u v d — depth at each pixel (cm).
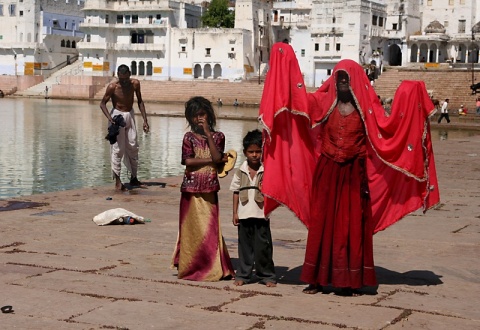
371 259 686
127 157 1495
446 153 2370
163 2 8675
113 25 8881
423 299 684
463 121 4875
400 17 8006
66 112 5553
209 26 8969
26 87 8806
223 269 748
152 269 792
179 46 8644
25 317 617
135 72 8931
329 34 7794
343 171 679
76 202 1288
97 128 4025
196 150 743
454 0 8100
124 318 615
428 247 940
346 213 676
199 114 747
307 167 712
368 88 698
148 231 1020
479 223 1124
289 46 701
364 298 684
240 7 8488
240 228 731
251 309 643
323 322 607
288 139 706
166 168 2369
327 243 682
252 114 5759
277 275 774
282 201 697
